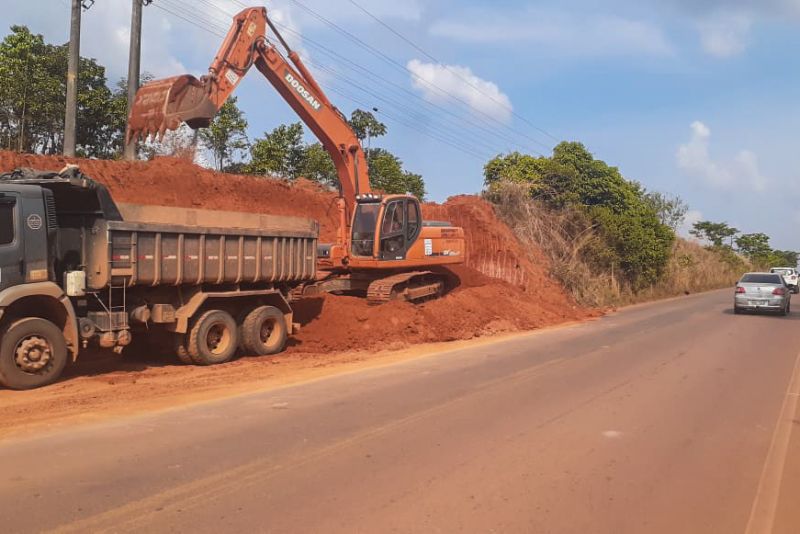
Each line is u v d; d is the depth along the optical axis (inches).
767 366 475.8
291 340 558.3
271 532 180.9
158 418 304.8
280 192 949.2
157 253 426.6
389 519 191.6
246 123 1095.0
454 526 187.9
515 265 977.5
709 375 434.9
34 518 187.9
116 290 418.9
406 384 391.9
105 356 479.2
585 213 1234.6
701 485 227.0
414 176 1445.6
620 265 1269.7
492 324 697.6
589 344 583.8
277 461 242.4
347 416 311.1
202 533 179.5
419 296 716.7
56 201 415.8
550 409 331.3
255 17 583.2
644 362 482.9
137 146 1000.2
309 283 582.9
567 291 1032.2
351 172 687.7
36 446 258.5
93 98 979.9
